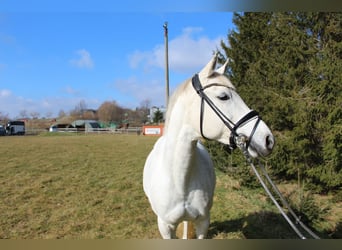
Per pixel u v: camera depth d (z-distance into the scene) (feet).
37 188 19.34
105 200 16.87
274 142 5.64
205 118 6.04
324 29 16.66
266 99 18.16
